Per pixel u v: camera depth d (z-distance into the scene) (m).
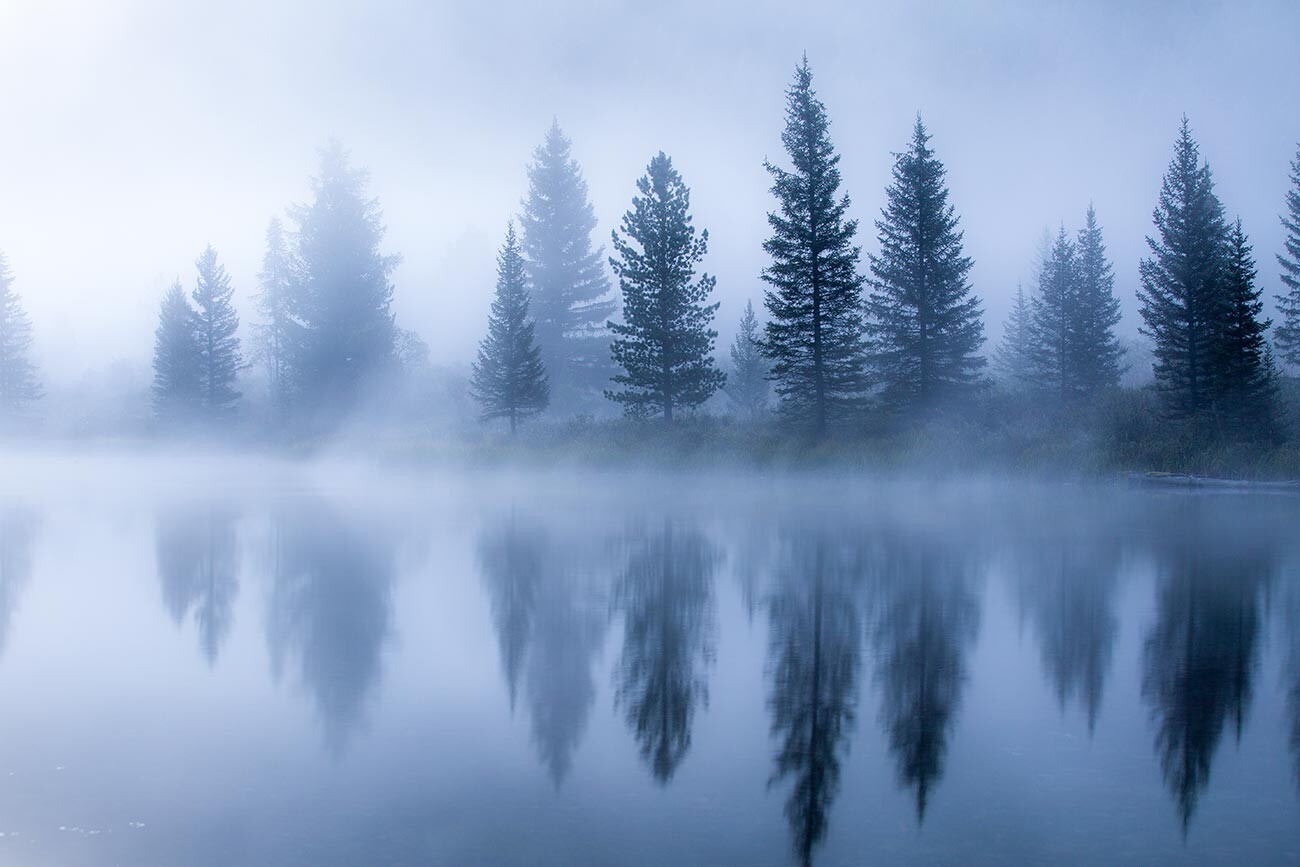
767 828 5.12
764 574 13.14
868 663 8.49
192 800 5.46
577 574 13.23
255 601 11.29
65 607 10.95
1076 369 49.41
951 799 5.50
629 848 4.88
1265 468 32.16
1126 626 9.95
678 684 7.83
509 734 6.64
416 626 9.95
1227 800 5.48
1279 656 8.66
